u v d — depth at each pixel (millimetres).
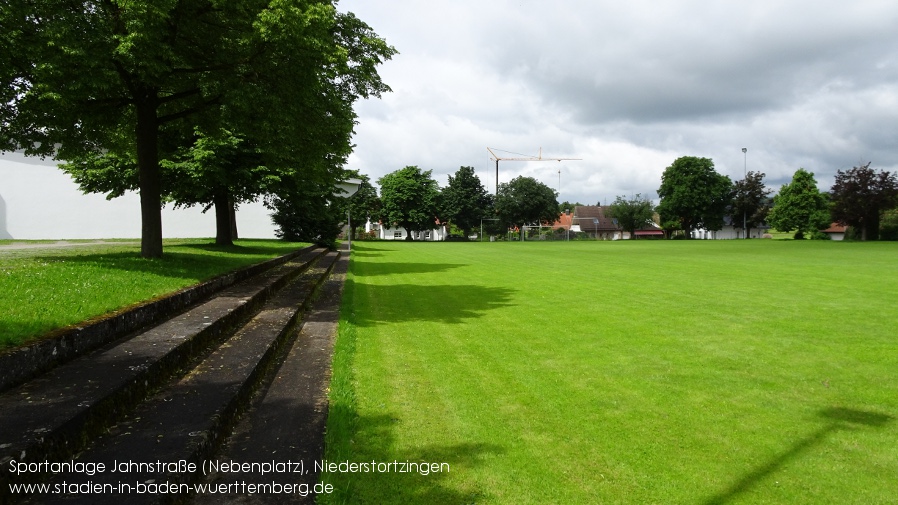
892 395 5773
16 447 2918
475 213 93812
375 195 87250
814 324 9633
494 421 5039
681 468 4109
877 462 4223
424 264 26625
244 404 5012
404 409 5332
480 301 13109
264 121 11578
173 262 11789
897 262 24734
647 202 92438
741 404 5512
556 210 96188
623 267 23391
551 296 13938
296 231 37219
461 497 3635
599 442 4578
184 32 11234
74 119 11523
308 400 5332
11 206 35500
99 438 3670
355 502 3506
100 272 8766
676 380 6344
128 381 4219
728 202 89750
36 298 6078
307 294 12055
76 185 36438
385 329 9523
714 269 21703
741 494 3725
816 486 3846
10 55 9312
